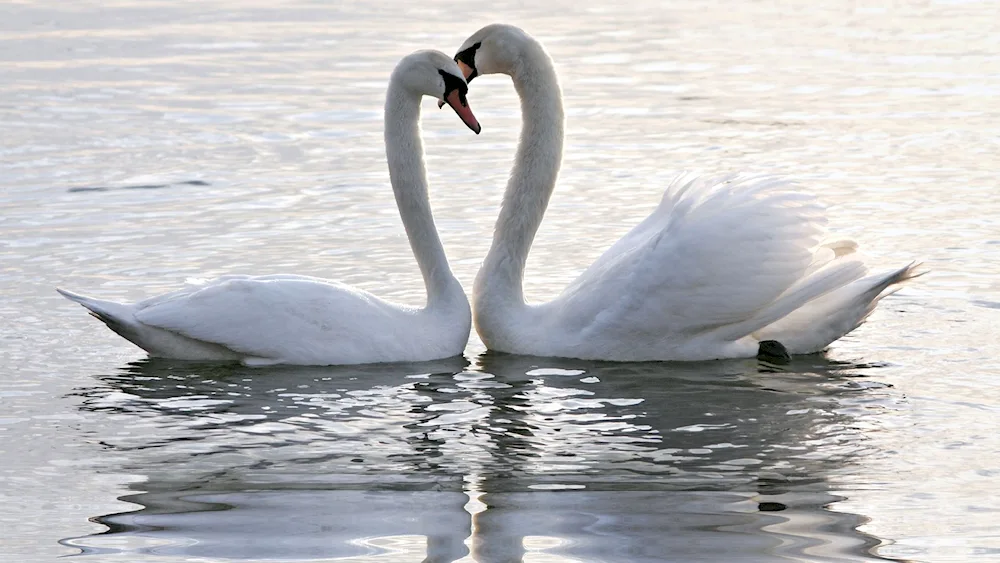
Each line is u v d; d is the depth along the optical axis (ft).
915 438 39.34
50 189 69.67
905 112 90.27
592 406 42.73
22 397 43.32
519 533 33.24
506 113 90.58
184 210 66.18
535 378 45.78
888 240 60.95
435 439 39.75
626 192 69.87
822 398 43.06
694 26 125.90
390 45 112.47
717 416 41.60
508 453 38.58
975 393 43.27
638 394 43.86
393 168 49.32
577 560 31.78
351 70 102.68
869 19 130.00
